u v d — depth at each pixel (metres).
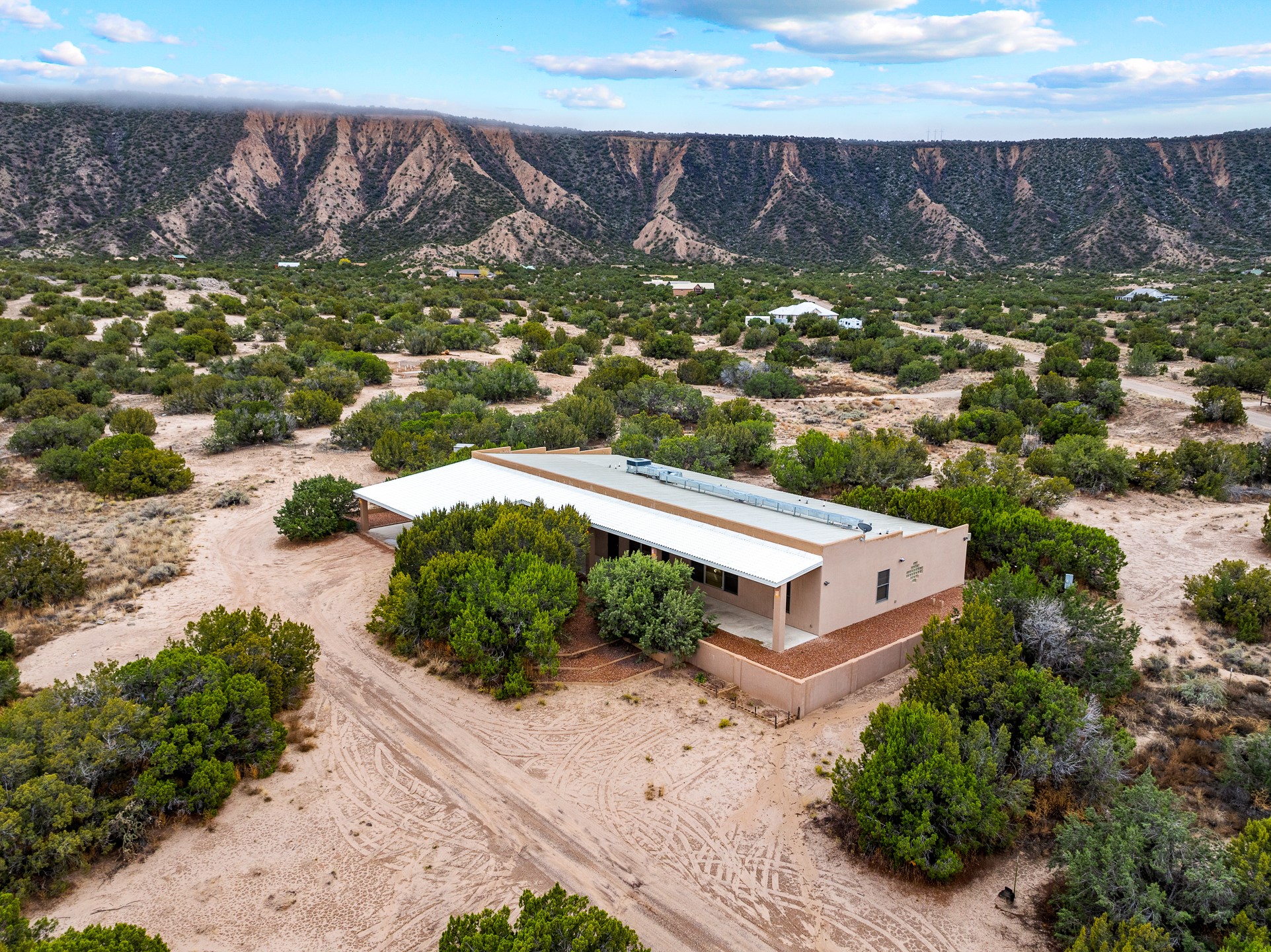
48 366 63.34
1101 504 38.22
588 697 20.89
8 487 39.97
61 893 13.99
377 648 23.77
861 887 14.34
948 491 32.22
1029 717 16.34
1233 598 24.11
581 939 11.02
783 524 24.80
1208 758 17.25
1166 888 12.48
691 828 15.90
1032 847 15.12
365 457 46.44
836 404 63.78
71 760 14.90
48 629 24.42
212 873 14.60
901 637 22.92
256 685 17.73
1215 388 53.12
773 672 20.16
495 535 24.41
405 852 15.22
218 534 34.19
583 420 51.31
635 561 23.61
